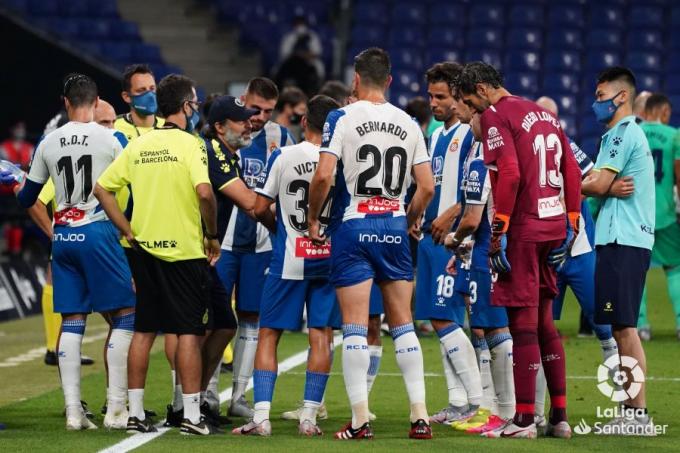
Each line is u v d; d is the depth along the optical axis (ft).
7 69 221.66
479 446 77.30
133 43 278.87
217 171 86.33
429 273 90.22
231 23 294.87
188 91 85.05
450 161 90.63
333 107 85.71
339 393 106.01
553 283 82.79
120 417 86.69
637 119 142.31
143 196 83.30
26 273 180.45
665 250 141.69
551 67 277.85
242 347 93.71
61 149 87.61
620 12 285.43
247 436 82.28
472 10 288.51
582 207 97.14
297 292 84.53
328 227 81.87
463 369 88.58
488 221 84.74
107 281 87.45
